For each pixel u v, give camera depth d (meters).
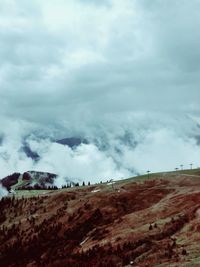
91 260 108.62
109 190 174.75
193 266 75.69
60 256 127.94
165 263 83.25
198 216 111.38
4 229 174.12
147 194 160.50
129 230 120.69
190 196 136.12
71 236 147.62
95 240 126.94
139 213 133.50
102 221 150.75
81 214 160.00
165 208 130.75
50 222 164.62
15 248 155.12
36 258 138.50
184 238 98.69
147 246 99.31
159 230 111.81
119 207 156.38
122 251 105.50
